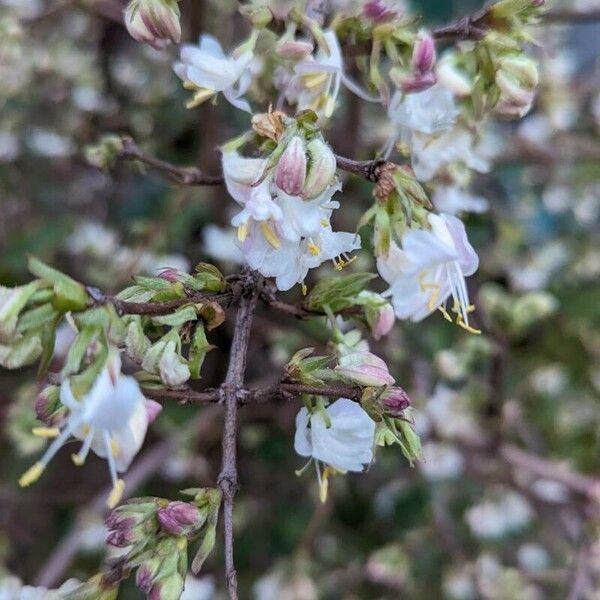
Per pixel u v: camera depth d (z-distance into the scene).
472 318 0.35
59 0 0.39
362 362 0.18
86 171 0.45
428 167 0.23
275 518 0.44
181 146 0.44
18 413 0.34
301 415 0.19
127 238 0.43
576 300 0.47
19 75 0.41
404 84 0.21
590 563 0.34
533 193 0.47
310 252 0.18
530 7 0.21
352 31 0.21
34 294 0.16
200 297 0.18
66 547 0.35
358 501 0.46
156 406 0.17
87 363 0.16
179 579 0.17
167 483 0.41
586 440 0.48
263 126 0.18
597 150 0.44
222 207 0.36
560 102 0.42
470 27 0.21
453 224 0.19
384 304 0.20
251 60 0.21
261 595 0.38
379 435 0.18
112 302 0.17
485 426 0.39
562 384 0.47
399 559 0.41
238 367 0.18
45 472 0.45
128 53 0.47
